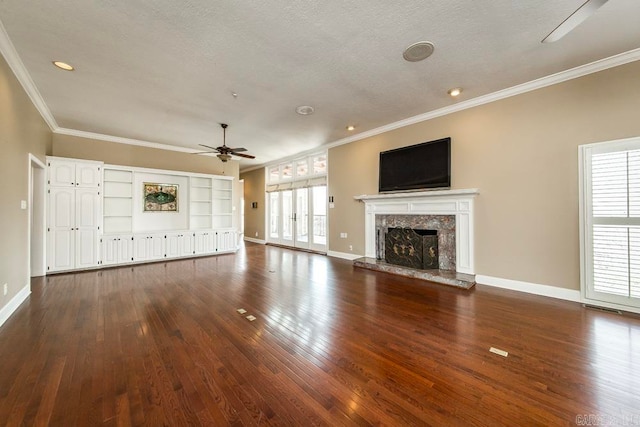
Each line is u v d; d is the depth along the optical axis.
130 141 6.13
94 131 5.50
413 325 2.64
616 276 2.98
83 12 2.23
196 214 7.01
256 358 2.07
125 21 2.35
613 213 3.00
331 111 4.50
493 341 2.32
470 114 4.15
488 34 2.56
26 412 1.49
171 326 2.63
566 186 3.32
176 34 2.54
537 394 1.65
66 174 4.87
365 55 2.90
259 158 8.44
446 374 1.86
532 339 2.35
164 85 3.54
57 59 2.94
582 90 3.20
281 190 8.57
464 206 4.21
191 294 3.64
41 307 3.14
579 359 2.03
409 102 4.16
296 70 3.20
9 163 2.96
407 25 2.43
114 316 2.88
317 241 7.36
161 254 6.05
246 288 3.91
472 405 1.56
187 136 5.91
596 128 3.11
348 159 6.18
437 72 3.27
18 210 3.25
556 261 3.41
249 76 3.33
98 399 1.60
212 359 2.05
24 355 2.09
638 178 2.85
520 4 2.18
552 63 3.08
